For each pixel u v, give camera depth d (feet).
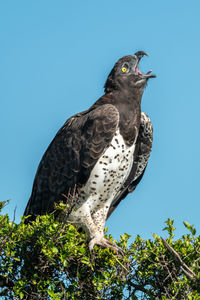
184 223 33.78
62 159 42.29
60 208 34.55
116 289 33.01
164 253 33.06
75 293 32.37
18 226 31.94
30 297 32.27
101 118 41.39
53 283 31.94
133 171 47.55
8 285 32.73
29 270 32.37
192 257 32.91
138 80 43.75
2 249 31.30
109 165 41.16
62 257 31.27
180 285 30.78
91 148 40.98
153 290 32.83
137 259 33.22
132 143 42.32
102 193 41.73
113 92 44.11
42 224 31.81
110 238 39.45
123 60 44.78
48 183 42.57
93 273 33.68
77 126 42.63
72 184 41.45
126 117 42.06
